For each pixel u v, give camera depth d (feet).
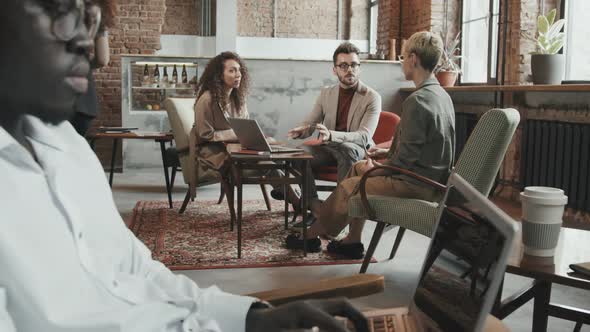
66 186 3.08
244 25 44.60
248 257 12.34
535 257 6.55
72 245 2.75
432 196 10.57
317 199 14.89
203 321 3.25
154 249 12.82
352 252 12.38
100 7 2.60
